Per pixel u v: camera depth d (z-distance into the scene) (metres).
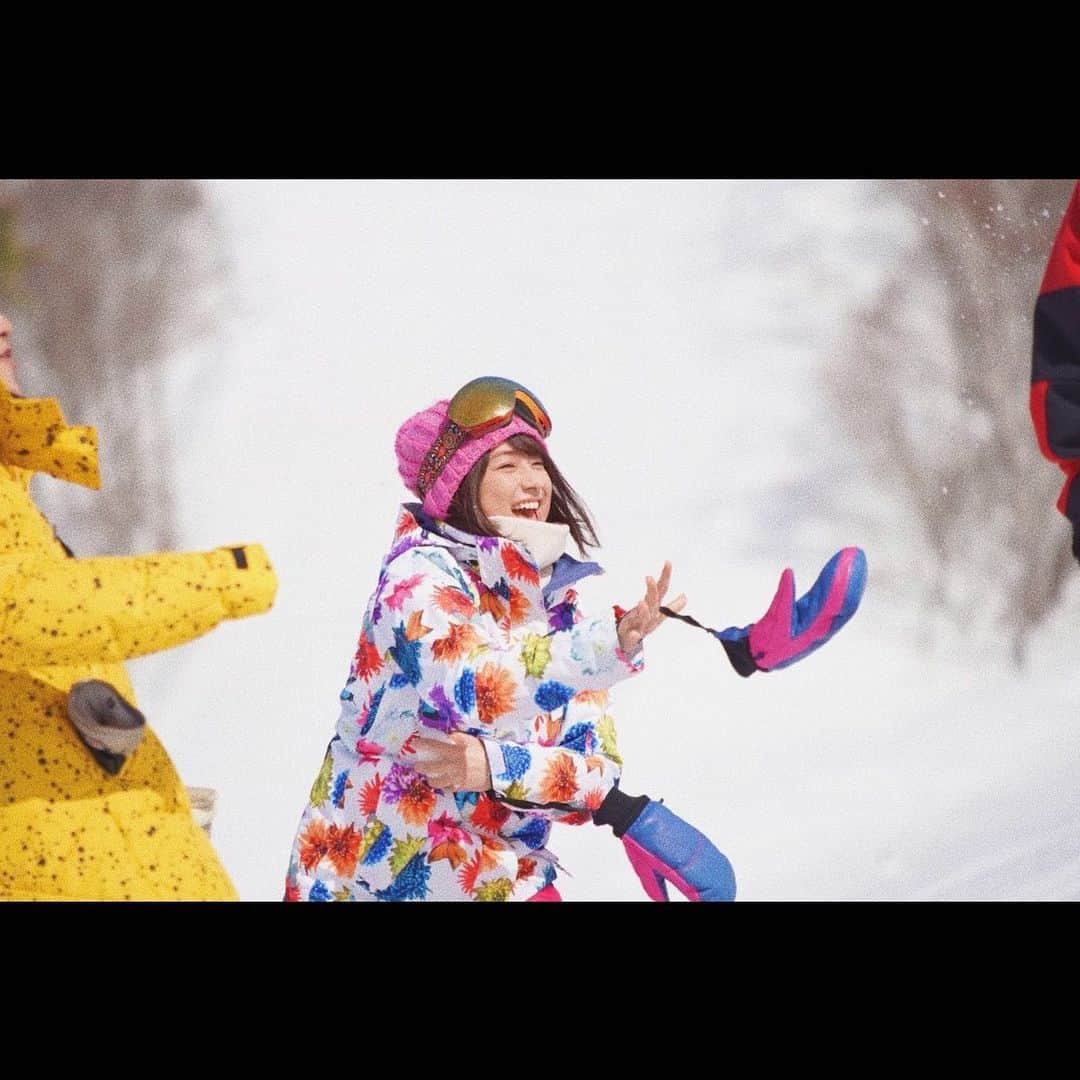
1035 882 15.67
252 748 24.39
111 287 43.62
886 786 21.06
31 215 44.06
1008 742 23.34
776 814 20.23
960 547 32.19
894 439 35.47
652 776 22.41
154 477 37.84
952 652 29.03
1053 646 29.58
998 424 35.28
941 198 40.19
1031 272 38.50
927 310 38.69
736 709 25.80
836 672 27.84
